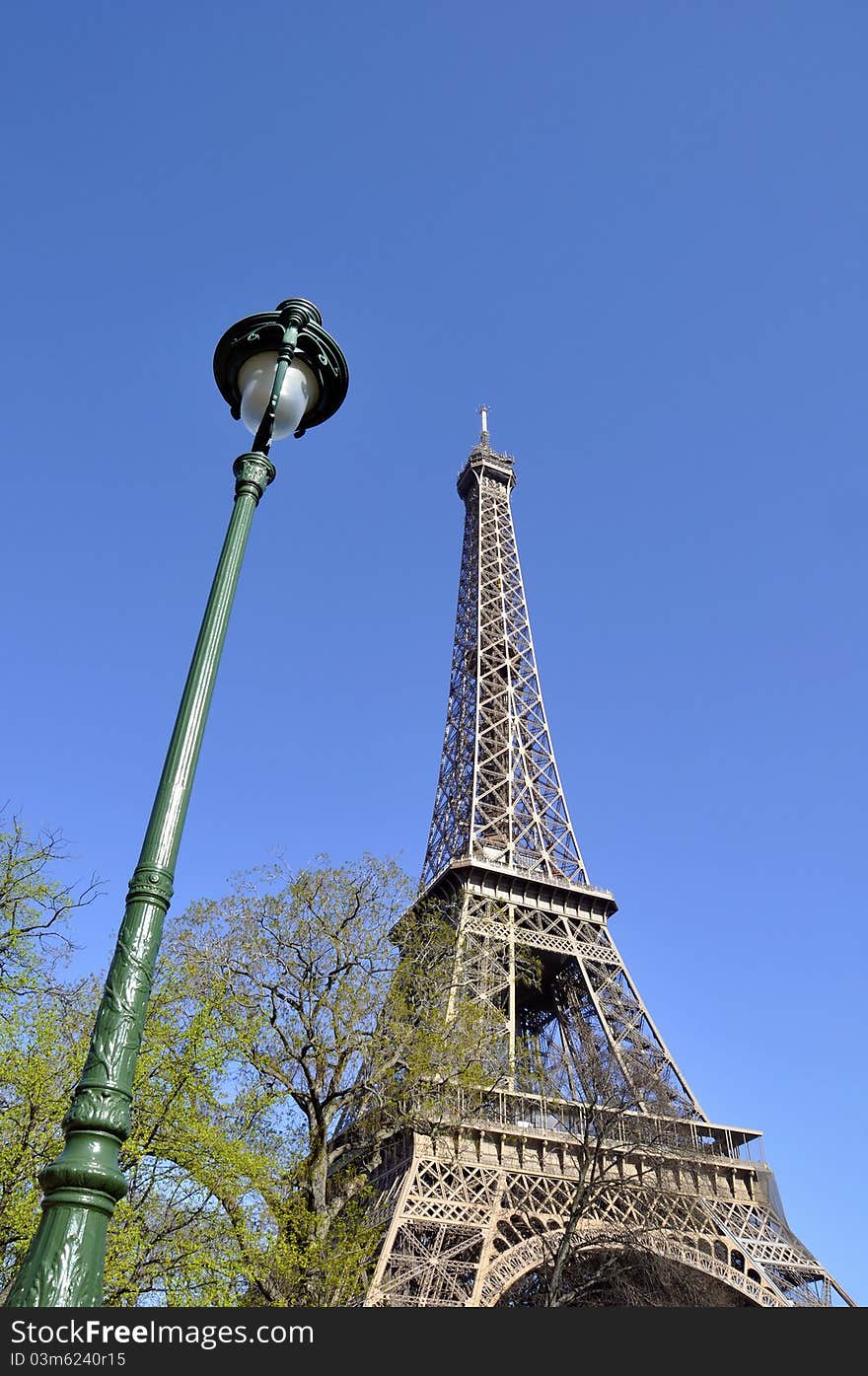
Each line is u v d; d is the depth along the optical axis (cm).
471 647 12562
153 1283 3148
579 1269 6400
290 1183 3753
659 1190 6347
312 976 4281
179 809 1315
